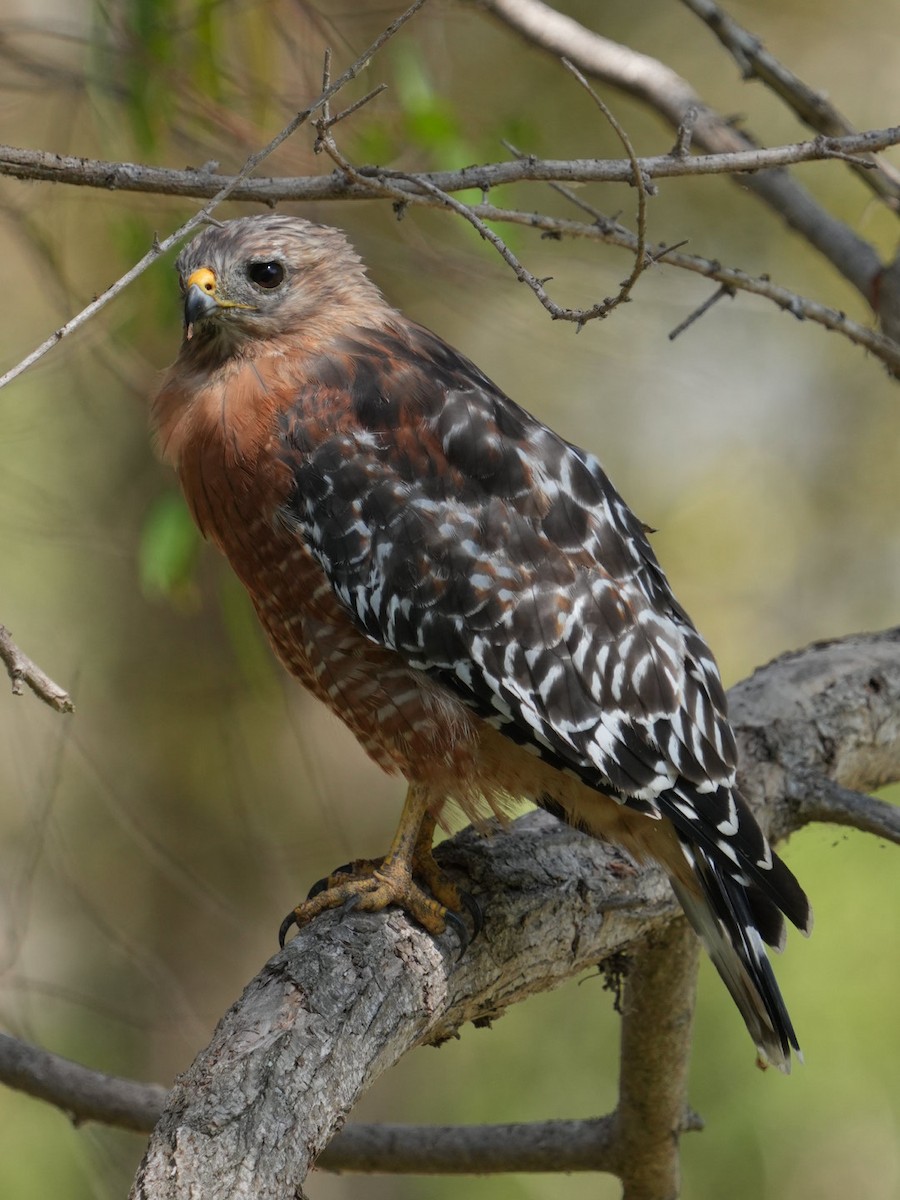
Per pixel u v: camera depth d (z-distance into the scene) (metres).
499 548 7.48
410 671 7.55
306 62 10.35
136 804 16.08
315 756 15.85
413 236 11.20
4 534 14.81
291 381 7.75
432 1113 16.70
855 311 17.42
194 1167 5.05
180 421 8.04
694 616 18.42
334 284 8.12
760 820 7.64
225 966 16.22
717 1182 14.87
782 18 17.59
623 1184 8.29
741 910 6.99
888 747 8.48
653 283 13.06
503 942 6.79
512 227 9.95
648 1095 7.91
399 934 6.38
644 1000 7.68
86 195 10.52
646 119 15.69
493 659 7.41
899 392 18.19
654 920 7.23
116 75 9.66
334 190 6.40
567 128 15.68
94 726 16.39
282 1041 5.57
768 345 18.02
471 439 7.62
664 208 16.72
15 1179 14.82
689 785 7.20
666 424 18.20
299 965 6.02
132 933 15.98
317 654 7.77
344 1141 8.27
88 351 11.41
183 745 16.45
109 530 15.32
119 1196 10.41
